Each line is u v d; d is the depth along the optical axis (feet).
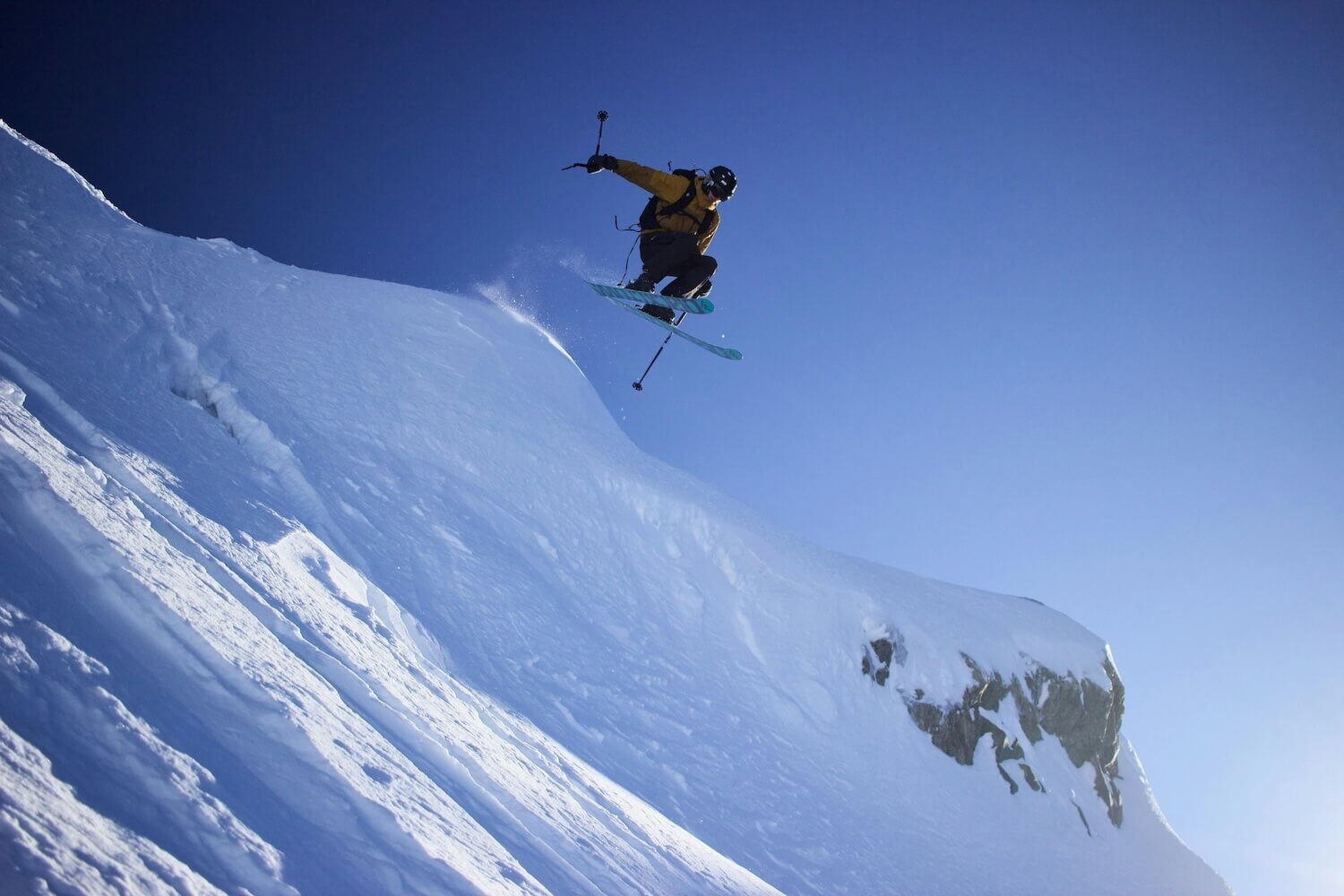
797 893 41.81
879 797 62.18
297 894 9.65
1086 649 95.76
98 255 53.01
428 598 45.62
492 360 77.46
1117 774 95.40
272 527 32.78
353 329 67.97
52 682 9.68
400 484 54.70
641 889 20.18
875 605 76.84
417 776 15.87
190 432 40.37
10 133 61.36
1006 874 61.77
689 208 28.37
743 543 74.74
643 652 58.80
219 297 59.93
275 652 15.98
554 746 36.04
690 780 48.01
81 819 8.07
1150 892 74.79
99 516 14.74
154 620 12.93
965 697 76.79
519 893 13.73
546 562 60.08
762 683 65.92
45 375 32.30
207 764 10.73
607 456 76.33
